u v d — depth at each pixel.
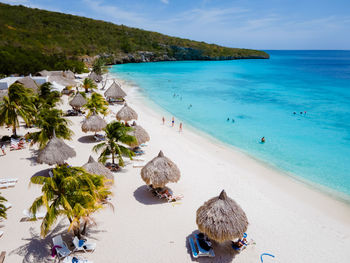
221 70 92.12
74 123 24.39
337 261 9.42
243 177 15.88
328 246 10.21
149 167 12.45
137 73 77.12
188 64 117.12
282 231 10.89
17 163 15.61
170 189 13.42
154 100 39.75
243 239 9.90
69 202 8.43
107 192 9.59
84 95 29.67
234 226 9.08
